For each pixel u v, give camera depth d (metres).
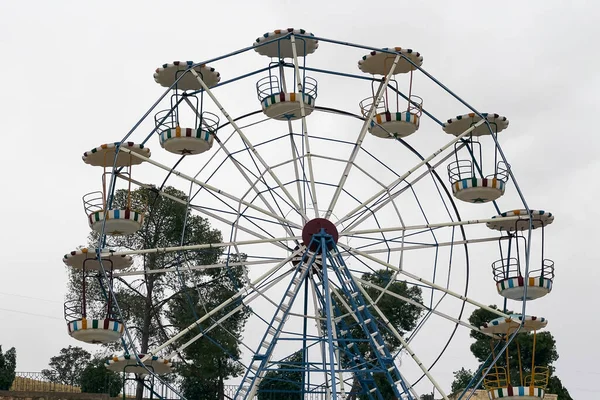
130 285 43.03
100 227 26.98
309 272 26.19
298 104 27.53
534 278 26.86
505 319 26.59
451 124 29.97
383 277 27.61
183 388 44.19
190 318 42.72
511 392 25.78
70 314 26.22
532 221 27.47
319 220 26.12
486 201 28.77
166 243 44.19
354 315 26.14
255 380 24.48
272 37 28.88
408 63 29.84
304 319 25.80
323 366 25.55
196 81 29.84
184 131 27.70
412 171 27.53
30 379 48.50
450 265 27.64
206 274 43.97
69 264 27.30
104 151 27.61
